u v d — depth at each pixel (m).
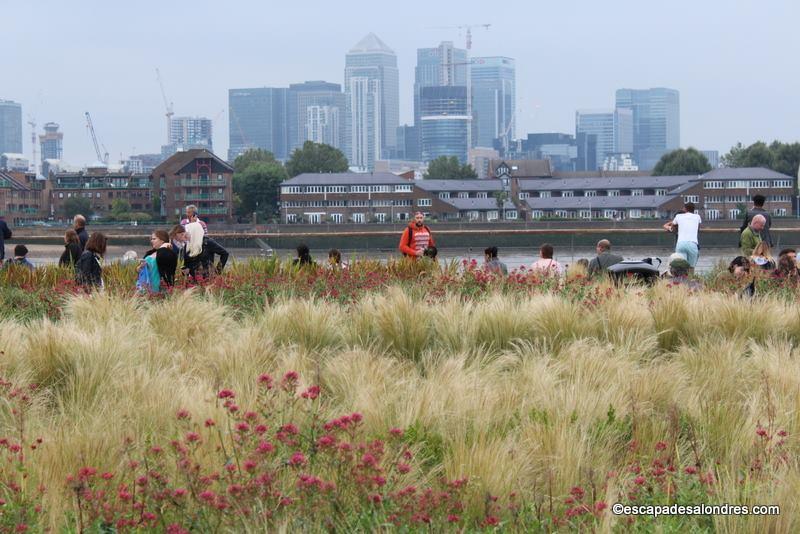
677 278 24.86
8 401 11.98
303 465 8.73
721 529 8.76
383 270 26.39
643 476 9.98
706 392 13.52
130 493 8.88
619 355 15.24
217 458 9.72
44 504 8.82
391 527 8.18
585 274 24.33
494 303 17.72
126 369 13.77
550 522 8.70
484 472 9.78
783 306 19.27
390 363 14.54
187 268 25.05
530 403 12.35
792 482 9.44
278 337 16.91
